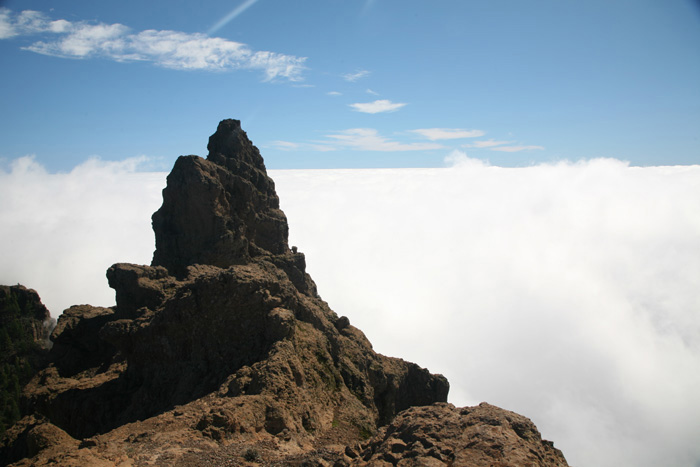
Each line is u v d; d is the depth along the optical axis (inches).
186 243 2559.1
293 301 2085.4
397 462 822.5
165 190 2652.6
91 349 2456.9
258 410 1333.7
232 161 2901.1
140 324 1957.4
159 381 1830.7
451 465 776.9
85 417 1857.8
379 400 2247.8
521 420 877.2
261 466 1044.5
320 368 1857.8
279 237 2979.8
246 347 1823.3
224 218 2556.6
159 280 2390.5
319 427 1536.7
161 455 1031.6
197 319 1865.2
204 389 1716.3
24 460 1090.1
